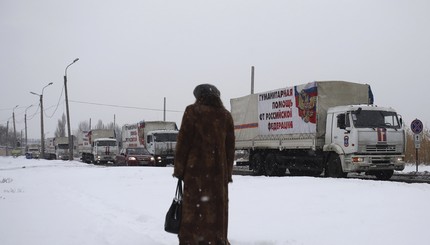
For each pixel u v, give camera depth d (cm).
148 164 3434
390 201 872
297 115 2002
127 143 4447
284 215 754
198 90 517
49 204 996
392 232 603
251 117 2367
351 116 1711
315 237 591
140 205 935
